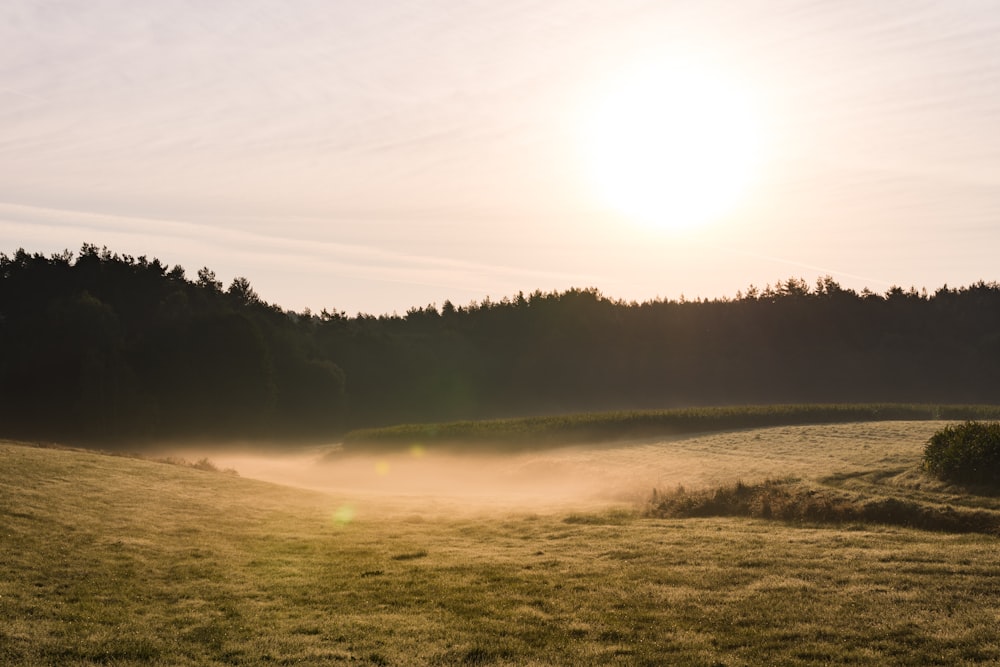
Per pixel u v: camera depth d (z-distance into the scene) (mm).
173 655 11891
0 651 11477
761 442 41844
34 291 103938
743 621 13305
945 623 12562
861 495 22984
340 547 20641
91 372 78000
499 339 148750
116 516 21656
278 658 11883
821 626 12789
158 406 81375
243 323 88812
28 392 80500
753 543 19156
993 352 117000
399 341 132625
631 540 20531
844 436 39812
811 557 17328
